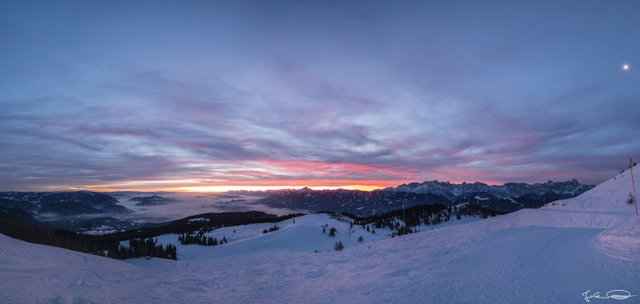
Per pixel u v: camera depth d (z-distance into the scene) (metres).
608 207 48.25
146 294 23.00
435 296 17.19
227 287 29.12
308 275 33.78
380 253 42.00
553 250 23.25
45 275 22.81
